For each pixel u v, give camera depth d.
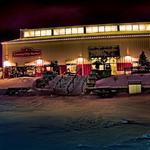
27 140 8.33
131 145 7.32
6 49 36.19
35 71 35.00
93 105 16.42
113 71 33.59
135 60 33.38
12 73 35.41
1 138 8.64
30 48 35.41
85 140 8.08
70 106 16.39
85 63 34.12
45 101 19.62
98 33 36.72
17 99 21.45
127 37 33.47
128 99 18.70
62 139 8.28
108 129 9.50
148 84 23.23
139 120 11.09
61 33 37.72
